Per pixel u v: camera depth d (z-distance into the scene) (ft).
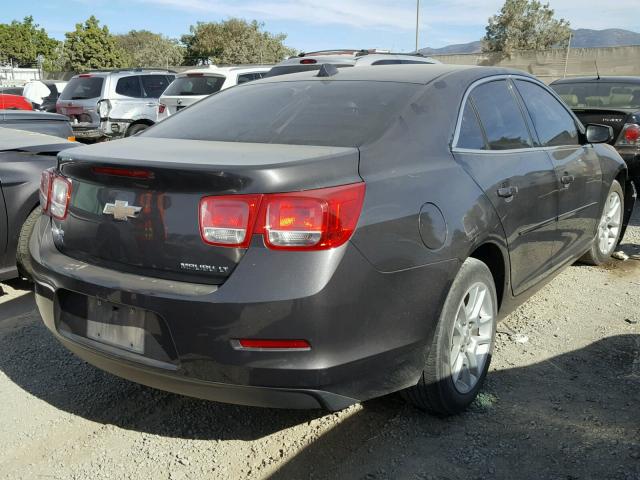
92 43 159.63
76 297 8.91
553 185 12.17
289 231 7.45
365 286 7.79
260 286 7.41
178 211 7.87
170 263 7.97
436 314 8.77
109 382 11.30
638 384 10.71
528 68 98.84
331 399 7.85
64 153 9.25
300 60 29.48
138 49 201.67
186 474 8.66
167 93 38.14
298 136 9.29
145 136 10.68
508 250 10.60
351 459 8.87
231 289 7.46
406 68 11.58
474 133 10.55
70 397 10.78
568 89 27.58
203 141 9.76
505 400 10.28
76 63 161.17
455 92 10.57
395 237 8.14
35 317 14.24
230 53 164.96
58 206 9.32
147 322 8.07
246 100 11.32
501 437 9.26
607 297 14.79
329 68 11.71
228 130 10.11
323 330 7.52
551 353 11.92
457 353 9.62
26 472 8.77
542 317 13.65
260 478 8.53
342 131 9.18
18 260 14.92
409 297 8.34
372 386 8.23
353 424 9.73
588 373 11.13
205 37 167.43
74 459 9.06
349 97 10.27
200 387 7.95
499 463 8.66
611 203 16.66
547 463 8.63
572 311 13.96
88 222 8.75
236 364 7.57
